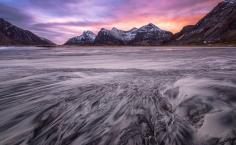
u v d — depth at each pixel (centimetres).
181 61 2466
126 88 934
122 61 2700
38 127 541
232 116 520
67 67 1978
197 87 855
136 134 477
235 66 1730
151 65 2055
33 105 713
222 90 771
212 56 3278
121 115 592
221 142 418
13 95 856
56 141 470
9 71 1669
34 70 1728
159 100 711
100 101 735
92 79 1219
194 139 439
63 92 885
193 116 545
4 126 554
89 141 460
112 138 466
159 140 447
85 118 582
